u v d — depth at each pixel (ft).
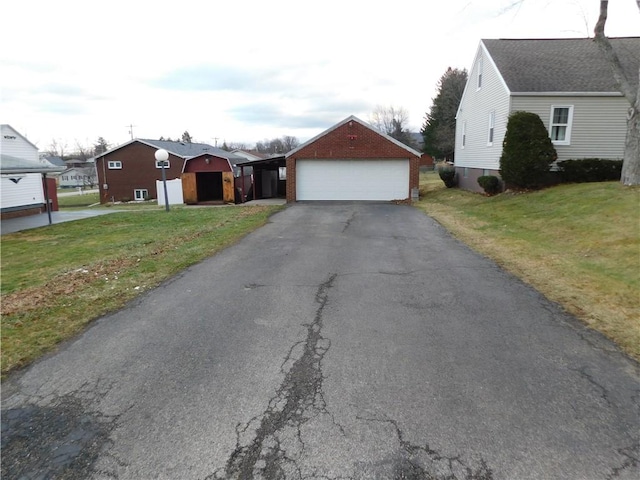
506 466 7.82
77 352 12.93
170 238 32.99
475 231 33.12
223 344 13.28
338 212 48.85
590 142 49.29
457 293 17.87
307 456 8.21
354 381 10.91
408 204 57.26
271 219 43.45
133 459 8.27
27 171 42.32
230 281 20.33
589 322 14.43
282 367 11.73
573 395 10.11
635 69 51.24
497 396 10.10
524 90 48.75
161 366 11.94
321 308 16.34
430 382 10.78
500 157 50.67
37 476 7.90
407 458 8.09
